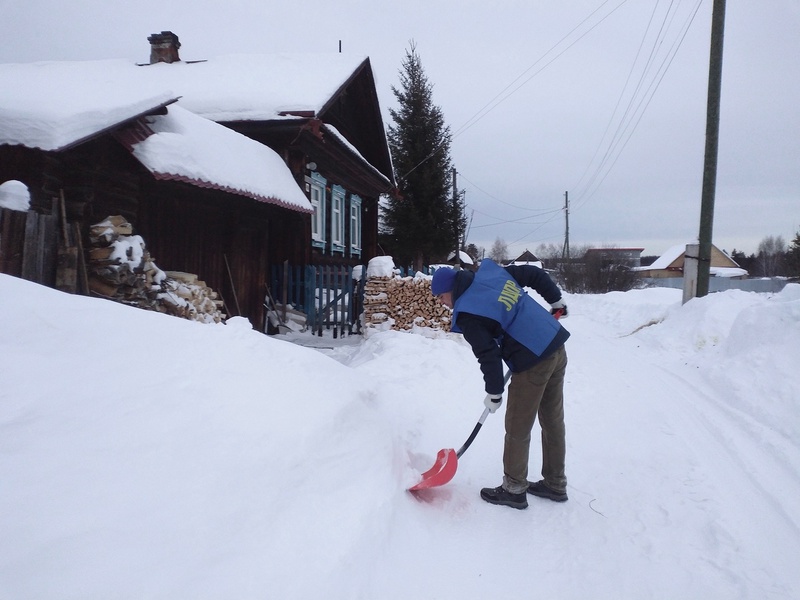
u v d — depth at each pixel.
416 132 25.36
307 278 10.75
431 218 25.00
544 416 3.36
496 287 3.22
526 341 3.15
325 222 13.94
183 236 7.92
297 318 10.70
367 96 15.38
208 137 8.14
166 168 6.20
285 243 11.47
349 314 10.58
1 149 5.65
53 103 5.84
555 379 3.31
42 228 5.12
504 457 3.29
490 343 3.11
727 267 60.00
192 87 12.13
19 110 5.51
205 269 8.50
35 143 5.32
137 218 6.91
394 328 8.70
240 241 9.57
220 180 7.11
